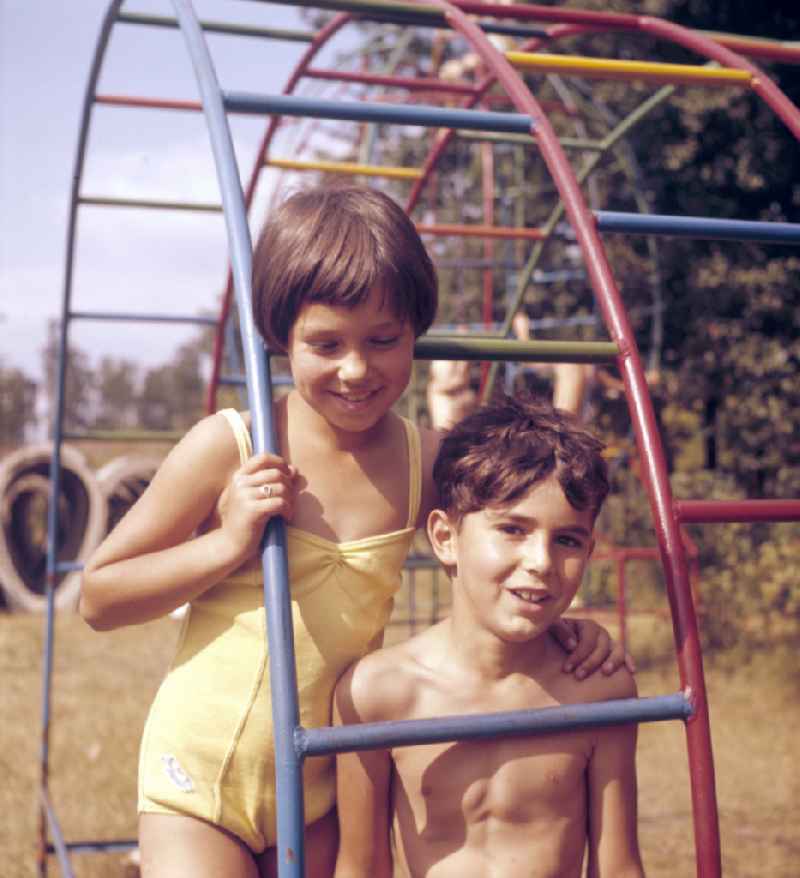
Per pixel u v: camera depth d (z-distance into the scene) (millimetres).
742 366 8148
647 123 8250
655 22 2736
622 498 8508
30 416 26766
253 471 1539
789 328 8422
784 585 7035
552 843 1605
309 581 1662
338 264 1512
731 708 5734
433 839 1606
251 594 1696
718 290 8320
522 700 1643
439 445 1829
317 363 1556
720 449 8773
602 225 1894
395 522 1733
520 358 1779
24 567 10500
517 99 2080
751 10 8359
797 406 8180
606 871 1636
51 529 3930
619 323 1791
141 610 1623
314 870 1757
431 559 4805
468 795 1598
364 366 1544
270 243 1581
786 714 5590
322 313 1532
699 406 8805
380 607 1740
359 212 1569
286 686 1442
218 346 4137
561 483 1540
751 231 1991
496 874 1586
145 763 1738
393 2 2578
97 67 3471
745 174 8148
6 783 4508
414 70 8680
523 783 1602
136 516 1679
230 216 1713
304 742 1413
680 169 8523
